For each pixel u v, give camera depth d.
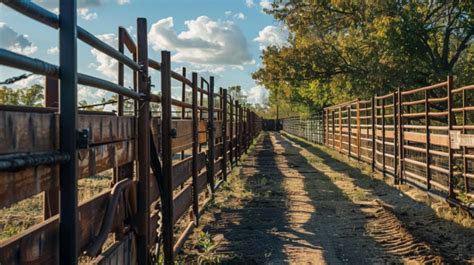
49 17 2.28
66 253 2.43
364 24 23.48
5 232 5.64
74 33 2.44
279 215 8.03
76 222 2.46
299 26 26.14
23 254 2.09
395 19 20.20
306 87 32.72
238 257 5.54
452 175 8.43
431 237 6.38
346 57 25.33
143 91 4.02
